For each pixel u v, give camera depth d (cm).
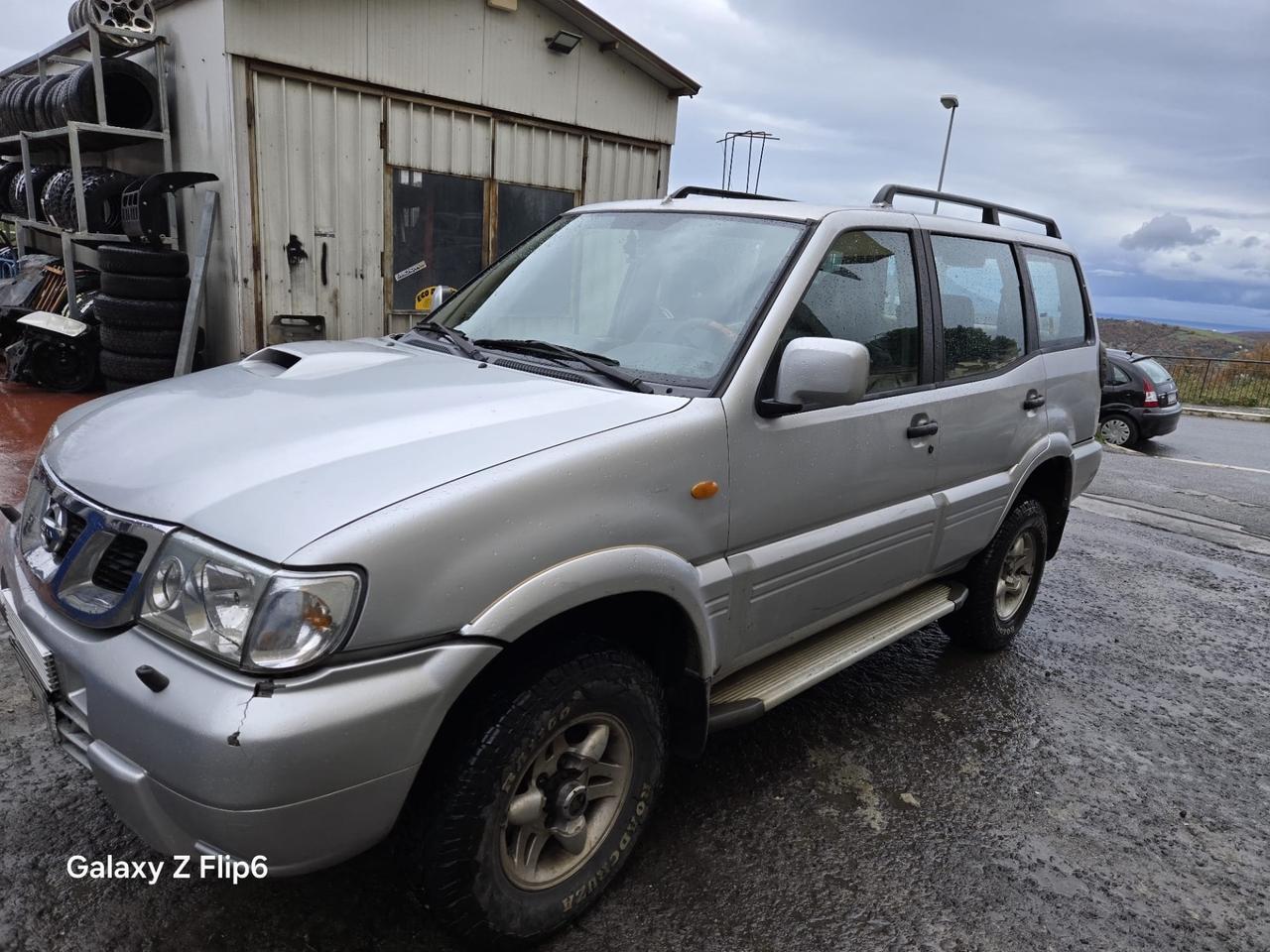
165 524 188
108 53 869
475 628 190
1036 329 417
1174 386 1397
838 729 362
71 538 207
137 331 744
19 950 216
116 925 227
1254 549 729
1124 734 382
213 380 270
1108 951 249
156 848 188
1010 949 246
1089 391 464
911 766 338
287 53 720
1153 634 511
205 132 749
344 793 177
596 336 289
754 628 275
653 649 257
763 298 271
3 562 238
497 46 850
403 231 833
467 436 211
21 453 600
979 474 375
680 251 303
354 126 777
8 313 898
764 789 312
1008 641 454
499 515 195
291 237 761
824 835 289
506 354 288
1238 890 283
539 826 223
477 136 862
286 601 170
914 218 344
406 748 183
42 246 1064
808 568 288
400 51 786
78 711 198
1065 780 339
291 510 182
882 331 315
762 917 249
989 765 345
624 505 220
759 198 333
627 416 232
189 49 749
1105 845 300
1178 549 709
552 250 340
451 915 208
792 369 248
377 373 263
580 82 930
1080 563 645
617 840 243
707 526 246
